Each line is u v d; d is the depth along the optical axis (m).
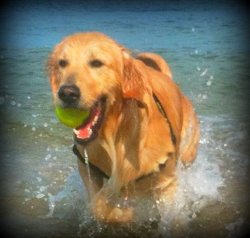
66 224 1.59
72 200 1.71
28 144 2.07
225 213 1.63
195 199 1.69
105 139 1.45
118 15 5.89
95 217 1.58
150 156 1.50
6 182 1.79
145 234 1.56
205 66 3.20
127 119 1.46
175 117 1.62
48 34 4.62
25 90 2.71
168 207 1.58
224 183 1.78
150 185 1.55
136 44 4.04
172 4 6.78
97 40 1.40
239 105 2.44
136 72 1.44
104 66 1.39
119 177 1.50
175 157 1.58
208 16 5.66
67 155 1.98
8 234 1.53
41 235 1.54
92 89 1.37
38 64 3.33
